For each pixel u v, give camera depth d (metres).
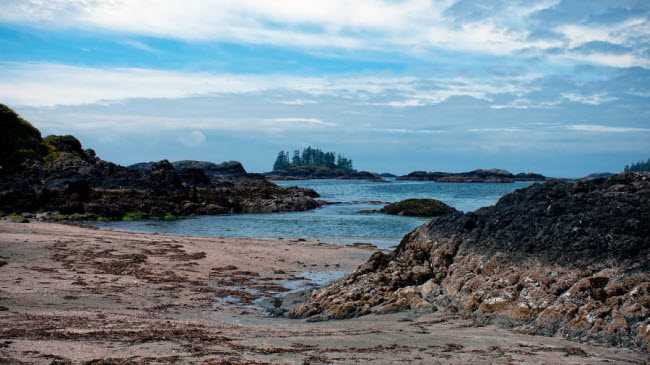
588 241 14.02
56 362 8.22
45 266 20.89
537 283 13.82
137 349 9.50
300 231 44.94
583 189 16.81
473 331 12.61
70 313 13.59
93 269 21.09
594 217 14.66
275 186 99.12
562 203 16.00
